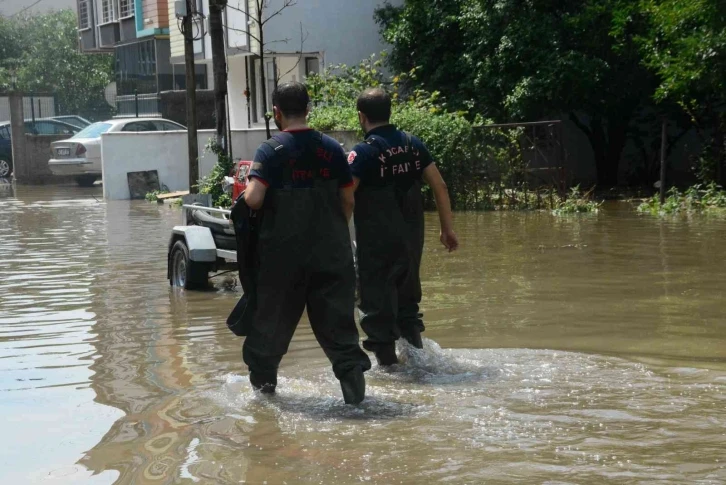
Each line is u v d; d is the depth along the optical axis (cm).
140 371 615
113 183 2308
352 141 1850
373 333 605
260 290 536
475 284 944
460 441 447
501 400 520
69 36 4603
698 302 823
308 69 2639
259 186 522
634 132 2253
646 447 432
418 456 426
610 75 2053
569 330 719
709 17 1670
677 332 703
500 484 388
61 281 1034
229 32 2583
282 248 527
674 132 2297
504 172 1825
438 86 2277
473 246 1245
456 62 2239
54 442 466
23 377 604
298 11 2459
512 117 2083
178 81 3269
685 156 2302
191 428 482
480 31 2158
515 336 702
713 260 1065
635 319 755
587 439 445
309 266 528
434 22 2258
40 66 4534
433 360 616
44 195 2439
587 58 2017
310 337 716
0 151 3184
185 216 1045
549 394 529
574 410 495
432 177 621
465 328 736
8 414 517
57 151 2683
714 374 571
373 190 601
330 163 534
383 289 605
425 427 471
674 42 1755
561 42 2066
